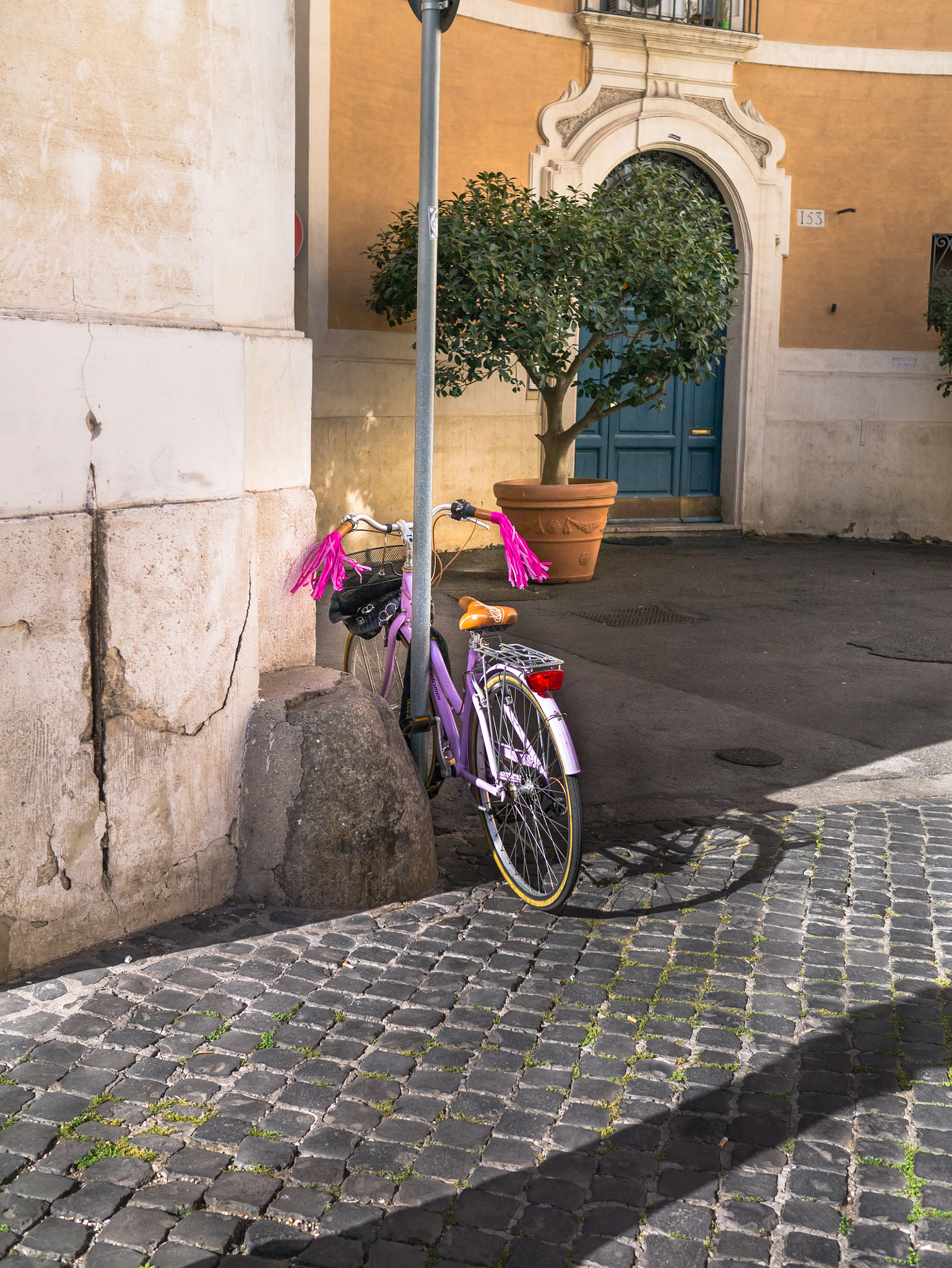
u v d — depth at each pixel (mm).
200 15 3451
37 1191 2414
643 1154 2609
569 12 12328
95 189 3191
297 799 3770
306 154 10453
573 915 3820
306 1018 3113
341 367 11016
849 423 14125
